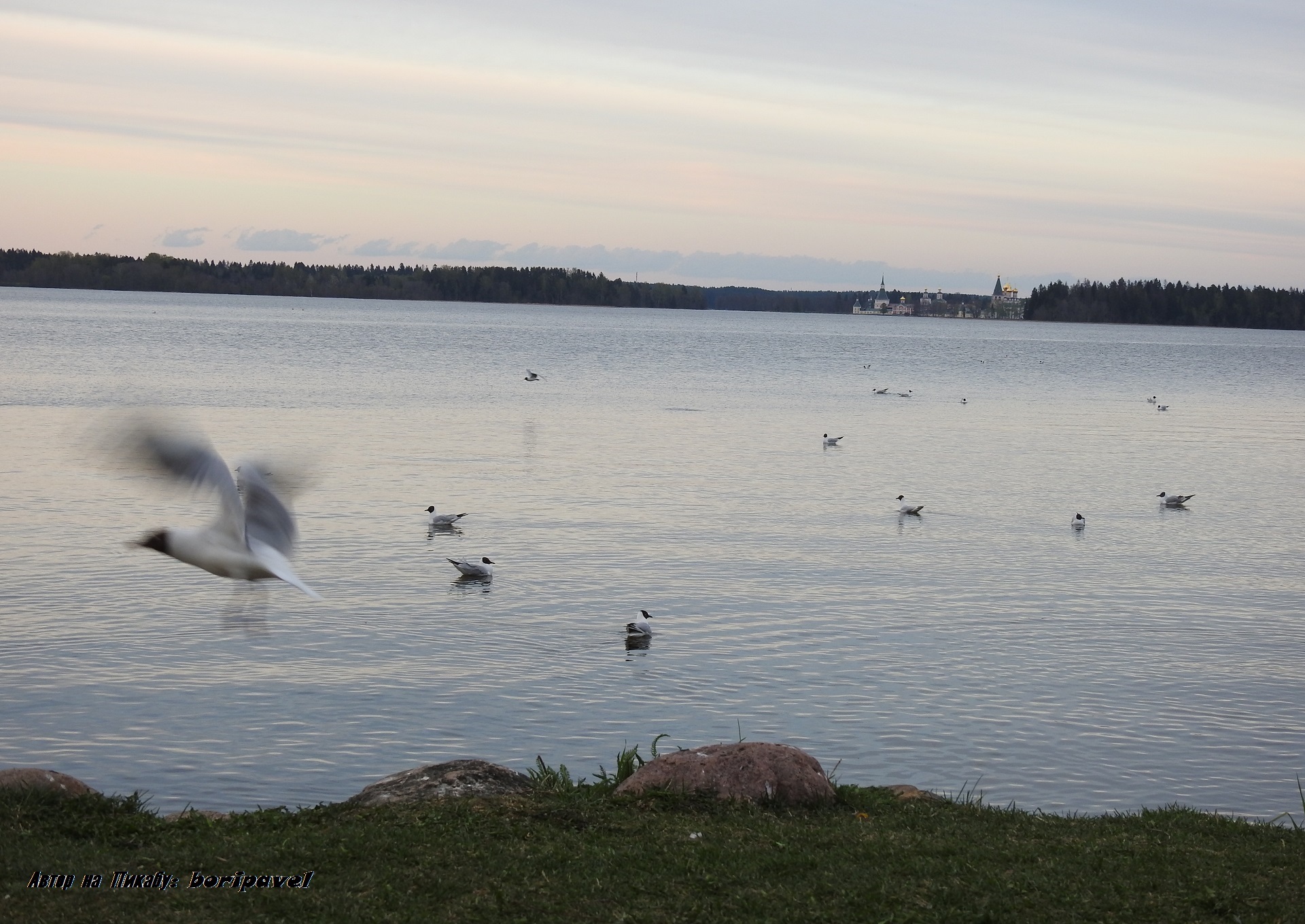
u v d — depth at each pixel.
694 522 40.81
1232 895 10.70
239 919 9.83
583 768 18.86
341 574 31.69
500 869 11.00
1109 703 22.64
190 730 20.00
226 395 81.75
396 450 57.72
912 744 20.33
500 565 33.34
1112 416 90.94
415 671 23.56
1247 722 21.73
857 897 10.51
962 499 48.09
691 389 105.69
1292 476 58.12
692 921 10.03
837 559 35.41
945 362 169.75
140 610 27.06
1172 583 33.50
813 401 96.56
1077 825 13.48
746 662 24.75
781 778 13.63
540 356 148.00
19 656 23.55
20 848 11.15
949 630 27.64
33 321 175.75
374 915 9.88
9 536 34.38
